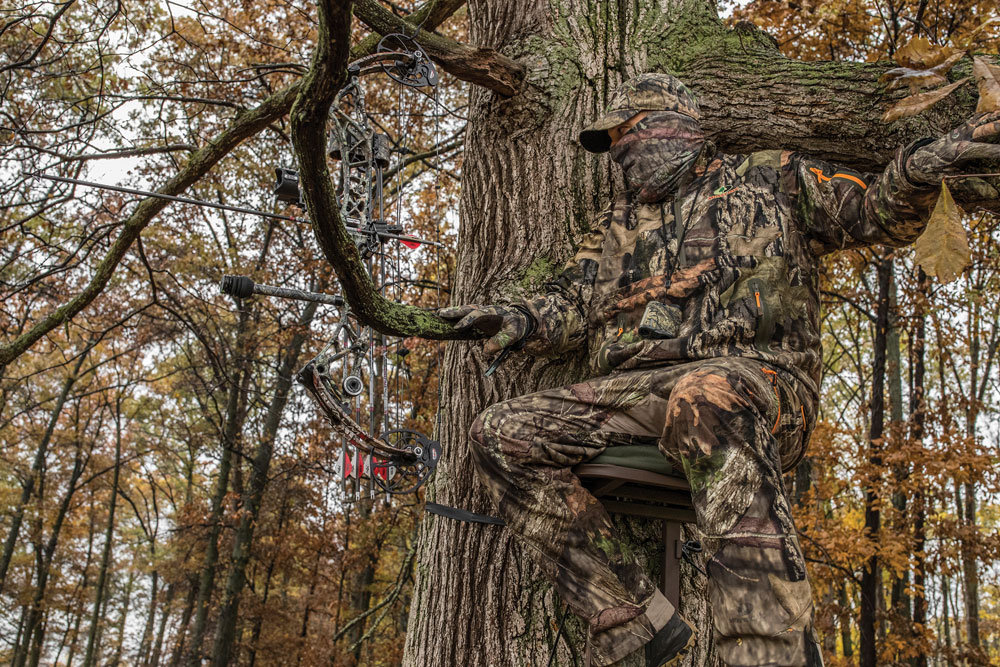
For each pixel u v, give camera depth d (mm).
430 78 3148
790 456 2375
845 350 15906
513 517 2393
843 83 3273
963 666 10156
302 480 17109
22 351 5180
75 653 29000
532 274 3383
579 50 3668
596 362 2623
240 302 14312
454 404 3459
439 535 3342
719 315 2406
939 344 12625
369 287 2502
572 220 3424
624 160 2711
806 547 10273
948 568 10219
